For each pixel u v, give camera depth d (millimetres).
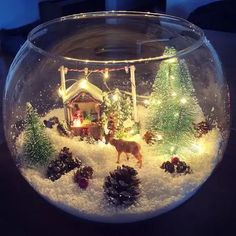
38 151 300
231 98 479
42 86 324
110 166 290
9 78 336
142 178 281
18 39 949
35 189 305
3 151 375
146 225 293
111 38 394
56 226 294
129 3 1456
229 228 288
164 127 306
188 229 289
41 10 1248
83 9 1273
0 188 333
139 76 316
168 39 365
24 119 309
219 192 320
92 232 288
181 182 286
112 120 314
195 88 329
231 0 1019
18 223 298
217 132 331
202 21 961
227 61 574
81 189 283
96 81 315
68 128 319
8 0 1198
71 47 377
